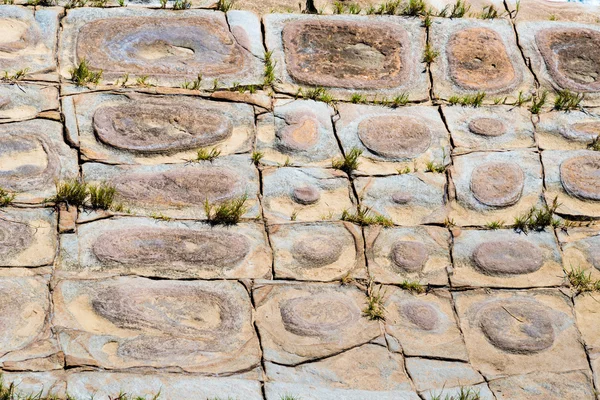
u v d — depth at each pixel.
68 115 4.46
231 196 4.32
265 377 3.82
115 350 3.82
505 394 3.86
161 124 4.49
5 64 4.58
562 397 3.87
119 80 4.61
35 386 3.67
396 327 4.00
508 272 4.20
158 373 3.77
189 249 4.14
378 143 4.54
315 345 3.92
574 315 4.09
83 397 3.66
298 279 4.11
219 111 4.57
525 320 4.06
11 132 4.37
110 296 3.96
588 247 4.29
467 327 4.04
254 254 4.16
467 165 4.50
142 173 4.34
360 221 4.29
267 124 4.56
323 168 4.45
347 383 3.83
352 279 4.12
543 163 4.52
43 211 4.16
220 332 3.92
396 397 3.80
